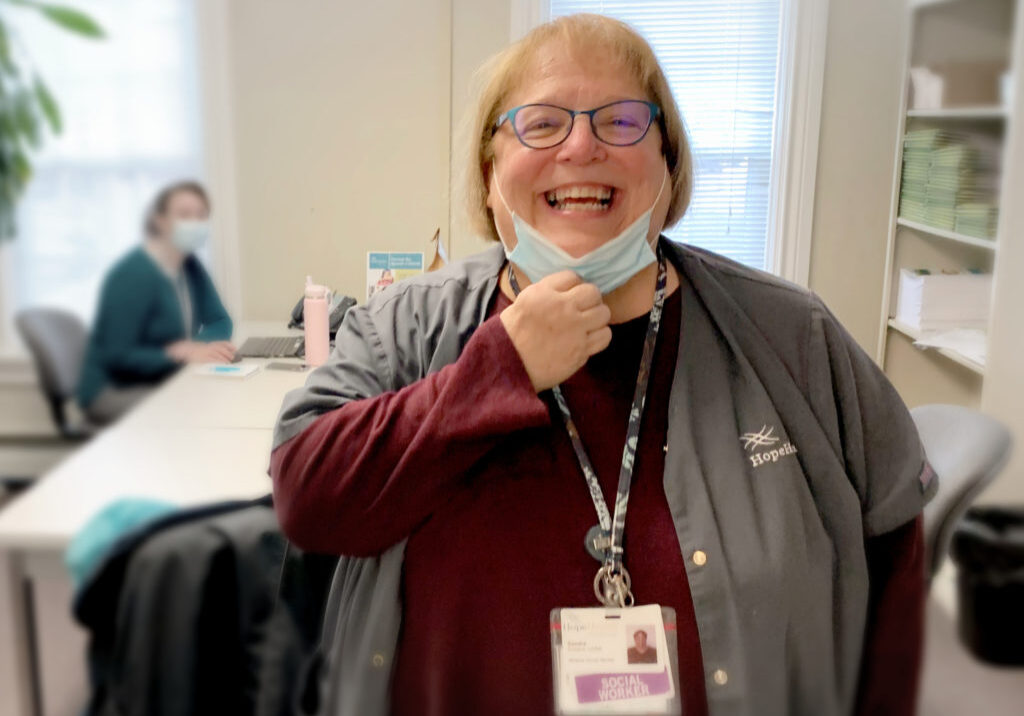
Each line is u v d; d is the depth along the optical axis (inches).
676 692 32.6
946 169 96.3
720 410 35.1
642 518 34.1
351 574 38.0
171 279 71.9
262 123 116.8
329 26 115.4
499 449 34.6
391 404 33.5
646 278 37.7
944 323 101.5
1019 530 60.7
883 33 113.4
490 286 38.4
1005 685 54.0
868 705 38.2
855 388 36.7
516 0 114.7
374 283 99.3
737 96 120.3
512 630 33.8
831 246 119.6
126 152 64.8
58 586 48.0
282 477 34.4
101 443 62.3
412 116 117.9
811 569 34.1
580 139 33.3
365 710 35.7
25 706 44.3
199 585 38.8
